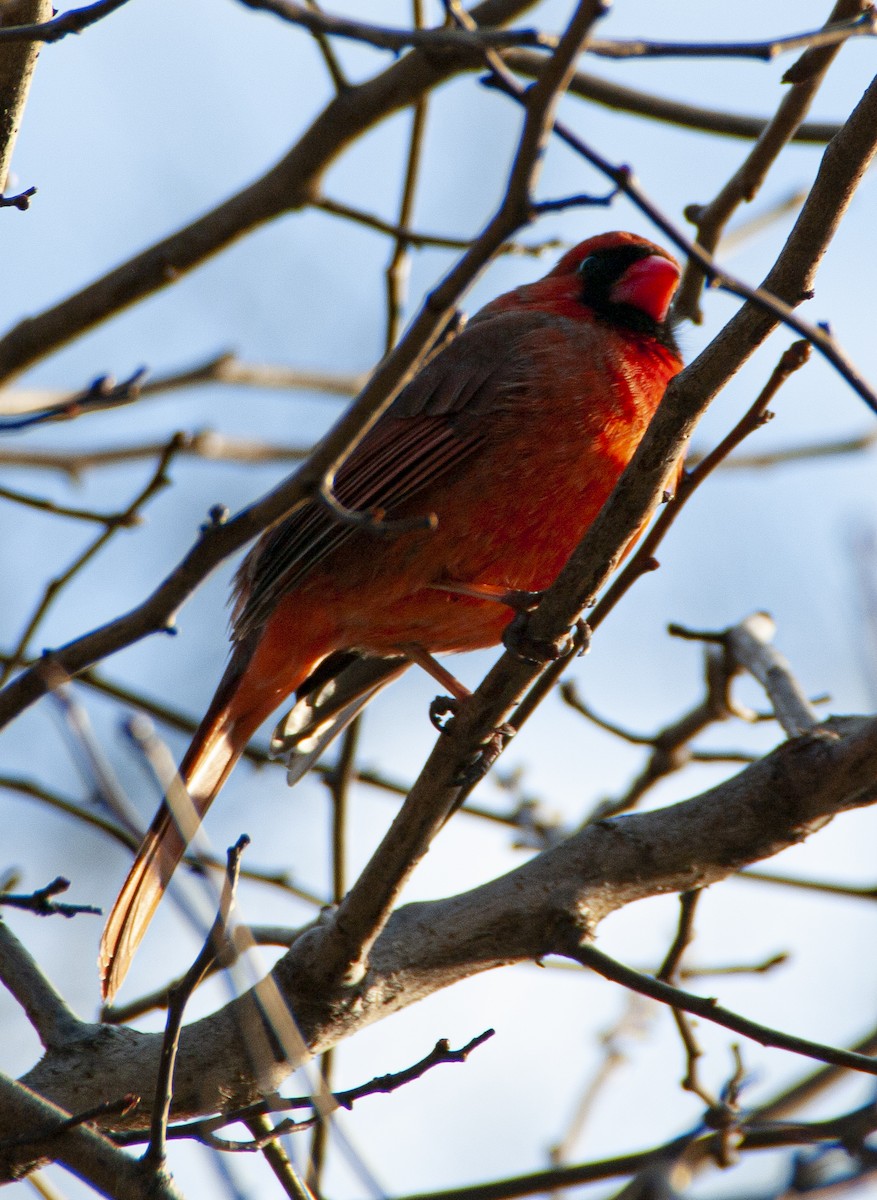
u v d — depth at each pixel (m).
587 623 7.16
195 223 8.32
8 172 7.00
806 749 6.80
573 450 8.53
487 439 8.60
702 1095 7.59
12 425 6.62
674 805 7.03
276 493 5.12
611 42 5.11
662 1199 6.51
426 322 4.91
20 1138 5.71
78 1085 6.64
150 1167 5.73
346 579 8.69
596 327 9.12
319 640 8.90
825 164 5.92
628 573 7.89
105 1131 6.37
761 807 6.81
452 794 6.52
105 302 8.28
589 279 9.62
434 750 6.53
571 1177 7.12
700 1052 7.65
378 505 8.63
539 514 8.56
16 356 8.32
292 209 8.40
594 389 8.66
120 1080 6.66
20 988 7.01
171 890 5.56
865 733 6.70
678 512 7.78
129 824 5.61
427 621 8.89
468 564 8.62
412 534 8.58
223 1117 6.11
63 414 6.69
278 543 8.86
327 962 6.68
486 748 6.89
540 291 9.65
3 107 6.80
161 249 8.28
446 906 7.00
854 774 6.69
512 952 6.90
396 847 6.48
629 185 4.88
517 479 8.53
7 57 6.69
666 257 9.56
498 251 4.91
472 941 6.88
